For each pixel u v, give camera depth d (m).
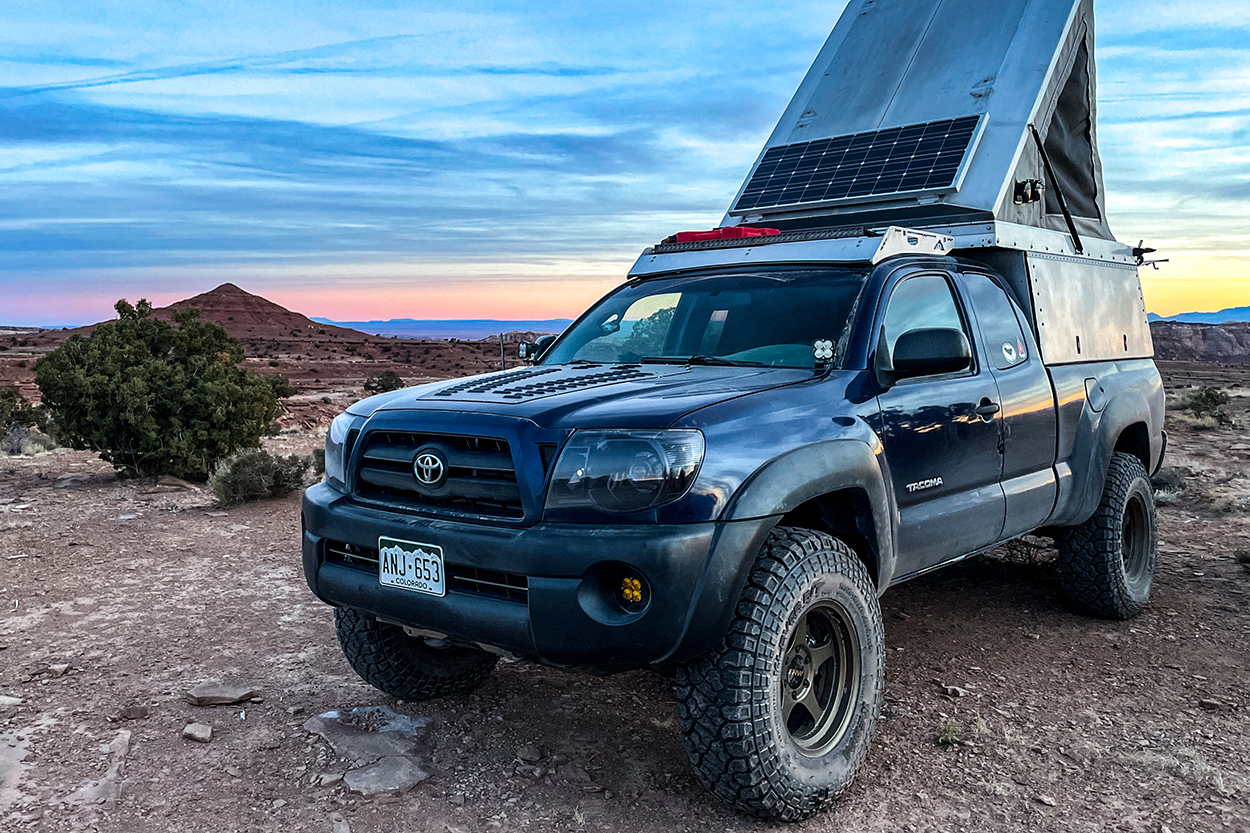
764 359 3.85
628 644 2.79
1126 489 5.29
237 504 9.32
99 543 7.47
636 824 3.04
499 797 3.21
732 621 2.93
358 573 3.31
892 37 6.34
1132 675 4.48
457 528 2.99
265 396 11.84
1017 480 4.52
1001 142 5.17
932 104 5.71
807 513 3.49
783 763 2.96
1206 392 23.20
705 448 2.89
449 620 3.02
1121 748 3.64
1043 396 4.69
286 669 4.54
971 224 4.82
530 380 3.65
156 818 3.03
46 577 6.36
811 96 6.55
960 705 4.09
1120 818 3.09
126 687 4.27
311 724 3.79
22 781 3.29
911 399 3.78
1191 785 3.32
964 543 4.14
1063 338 5.08
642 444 2.84
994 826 3.04
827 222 5.65
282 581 6.29
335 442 3.65
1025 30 5.59
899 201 5.28
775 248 4.38
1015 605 5.69
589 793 3.25
